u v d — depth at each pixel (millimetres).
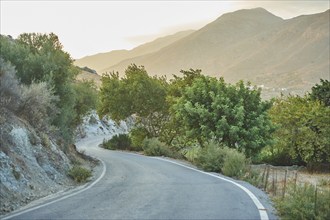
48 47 21359
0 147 11820
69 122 22188
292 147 28828
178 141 38688
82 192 12102
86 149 42594
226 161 18109
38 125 16359
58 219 8195
